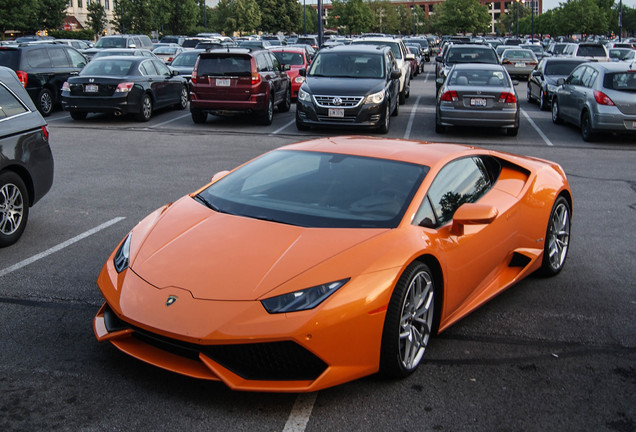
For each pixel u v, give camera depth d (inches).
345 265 131.8
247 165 181.5
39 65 632.4
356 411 127.2
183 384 135.6
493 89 521.7
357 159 170.4
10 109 239.0
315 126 555.2
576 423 125.6
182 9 2559.1
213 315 122.8
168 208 168.6
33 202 247.8
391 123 604.7
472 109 522.6
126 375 138.9
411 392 135.4
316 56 578.9
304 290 125.8
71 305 178.5
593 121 498.6
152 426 120.3
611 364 151.3
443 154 175.2
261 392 130.9
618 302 191.5
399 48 808.9
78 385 134.4
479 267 169.9
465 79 543.5
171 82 673.6
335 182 161.6
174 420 122.4
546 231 201.5
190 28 2635.3
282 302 123.9
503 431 122.2
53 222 266.2
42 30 2132.1
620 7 2464.3
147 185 340.2
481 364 149.6
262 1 3329.2
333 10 2581.2
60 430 118.4
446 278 152.7
